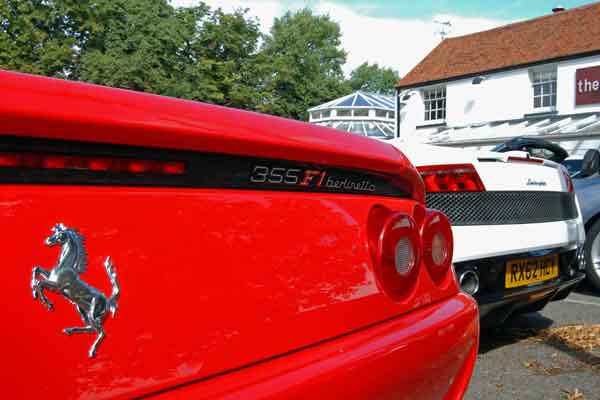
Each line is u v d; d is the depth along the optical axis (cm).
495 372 314
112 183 90
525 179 303
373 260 133
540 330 391
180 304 94
